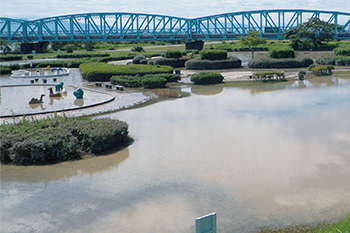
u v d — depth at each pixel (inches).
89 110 816.3
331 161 483.2
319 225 339.0
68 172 469.7
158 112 795.4
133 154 531.2
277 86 1127.6
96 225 346.9
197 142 577.3
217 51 1708.9
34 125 574.2
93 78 1339.8
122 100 933.2
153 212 367.9
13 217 363.6
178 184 428.1
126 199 395.5
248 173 452.4
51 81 1378.0
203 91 1072.2
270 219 350.9
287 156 505.0
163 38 3597.4
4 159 506.3
